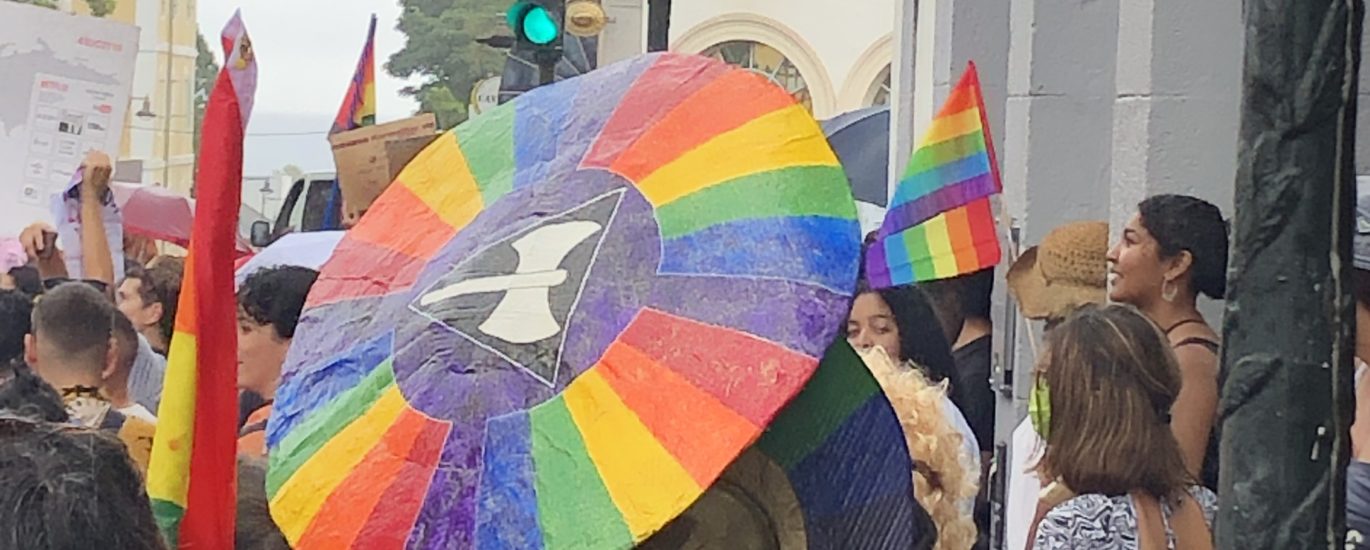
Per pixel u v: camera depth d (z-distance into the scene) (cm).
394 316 163
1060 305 471
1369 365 332
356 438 156
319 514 155
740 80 160
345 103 631
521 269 157
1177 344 399
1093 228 472
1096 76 650
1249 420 162
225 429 141
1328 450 161
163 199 602
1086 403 333
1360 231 339
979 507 470
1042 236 652
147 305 500
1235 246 164
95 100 499
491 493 147
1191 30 514
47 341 428
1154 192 519
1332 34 158
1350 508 319
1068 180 653
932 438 231
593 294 152
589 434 146
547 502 145
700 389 144
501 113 175
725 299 147
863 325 440
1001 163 816
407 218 174
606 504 143
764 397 142
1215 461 382
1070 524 331
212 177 138
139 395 438
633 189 159
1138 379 330
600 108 168
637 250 154
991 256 426
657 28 884
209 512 141
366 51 629
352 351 163
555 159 167
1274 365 161
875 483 155
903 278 432
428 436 151
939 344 447
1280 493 161
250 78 145
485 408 150
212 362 139
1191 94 514
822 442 154
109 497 145
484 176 173
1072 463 334
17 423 154
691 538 152
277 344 415
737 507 153
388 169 515
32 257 491
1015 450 368
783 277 146
